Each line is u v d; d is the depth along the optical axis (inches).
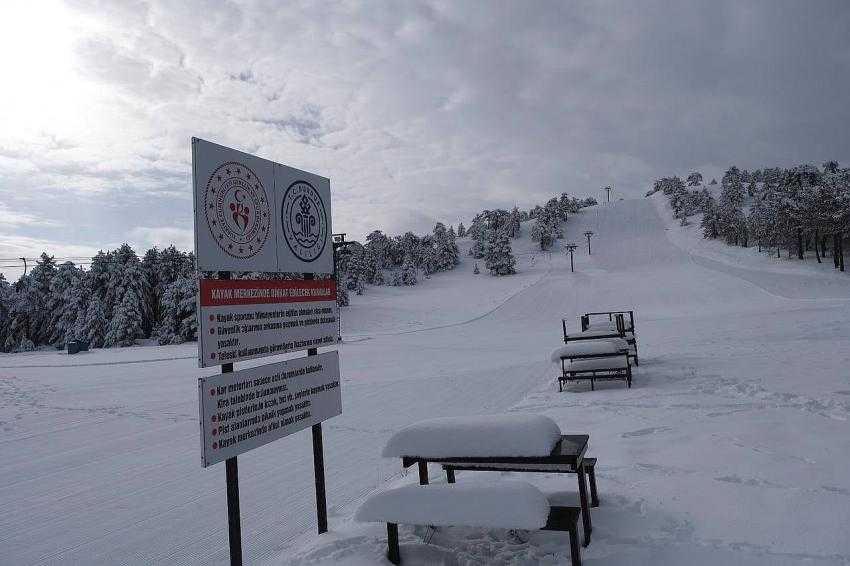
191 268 1953.7
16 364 1098.1
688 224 4362.7
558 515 121.0
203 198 133.0
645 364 490.6
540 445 125.0
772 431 226.2
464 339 1158.3
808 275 2082.9
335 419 360.5
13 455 302.7
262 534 170.6
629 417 277.7
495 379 507.2
